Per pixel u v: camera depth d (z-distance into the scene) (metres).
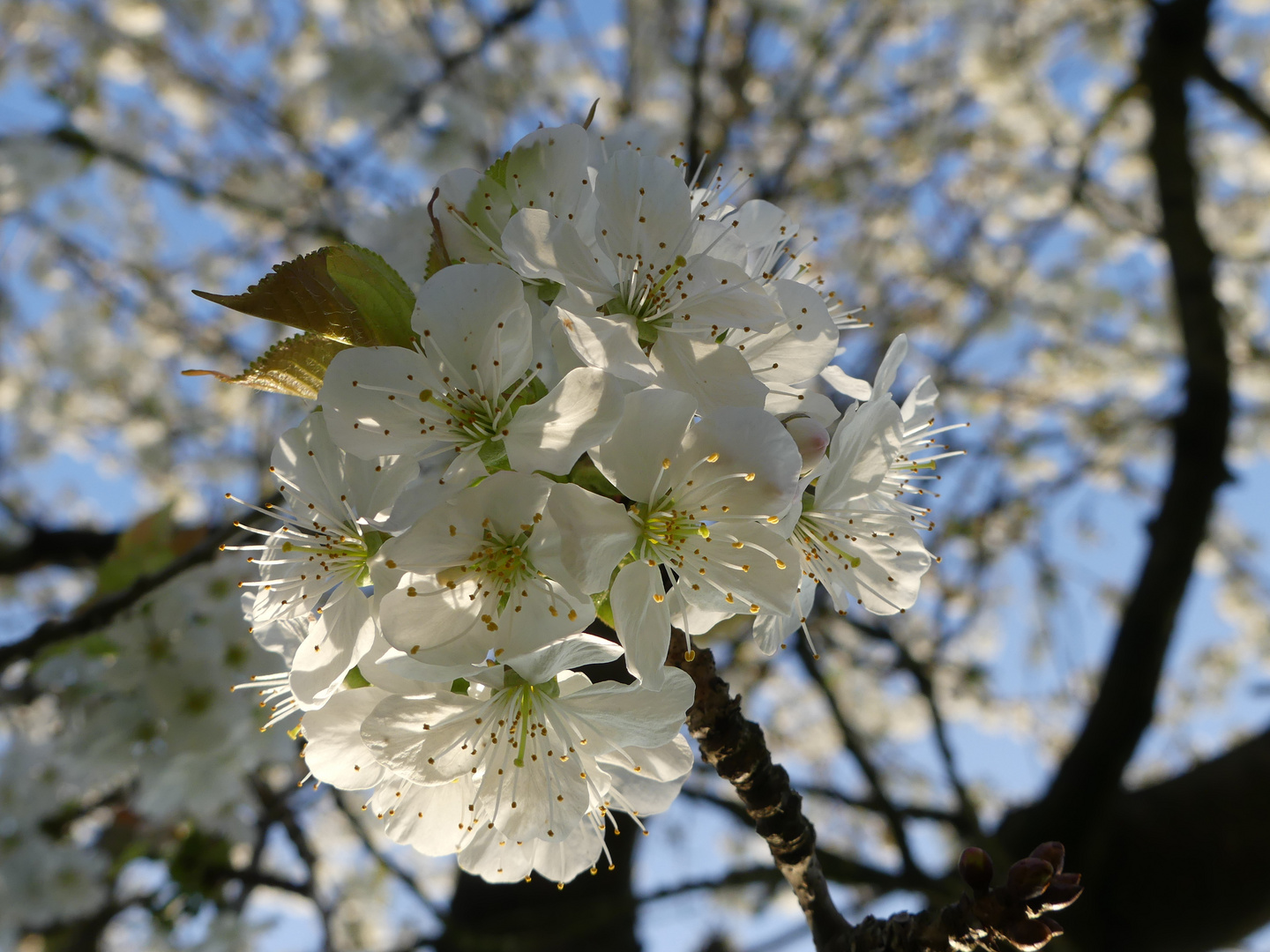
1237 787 4.15
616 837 4.33
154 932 3.89
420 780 1.53
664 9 7.63
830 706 4.18
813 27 7.91
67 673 3.35
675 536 1.49
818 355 1.68
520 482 1.42
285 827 3.70
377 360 1.51
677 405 1.47
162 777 3.22
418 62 7.22
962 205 8.23
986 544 6.00
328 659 1.53
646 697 1.53
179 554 3.29
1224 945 3.94
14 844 4.05
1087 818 4.04
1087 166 7.26
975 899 1.27
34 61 7.69
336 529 1.67
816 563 1.73
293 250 6.64
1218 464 4.59
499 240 1.67
